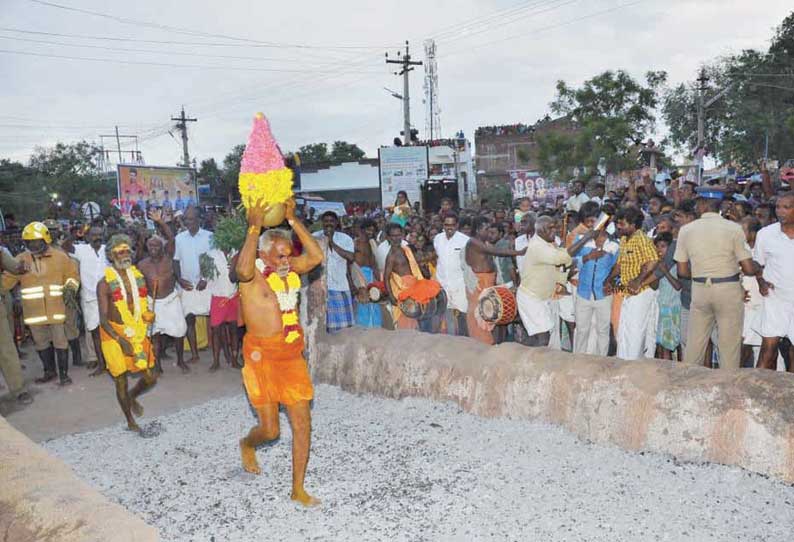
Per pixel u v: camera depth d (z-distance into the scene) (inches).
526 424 213.0
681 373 190.2
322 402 261.7
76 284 338.0
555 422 208.4
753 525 148.6
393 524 158.2
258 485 186.7
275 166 172.9
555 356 218.8
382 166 1159.6
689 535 145.6
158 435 237.9
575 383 204.8
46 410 290.0
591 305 287.4
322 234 328.2
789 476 164.2
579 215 302.5
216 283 339.0
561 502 162.9
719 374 183.5
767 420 168.6
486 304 296.0
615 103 1067.3
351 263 347.9
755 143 1696.6
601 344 289.7
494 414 223.6
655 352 303.0
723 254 234.1
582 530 149.7
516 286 377.7
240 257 170.1
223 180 1948.8
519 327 355.9
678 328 283.9
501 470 183.2
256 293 176.4
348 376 271.9
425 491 174.2
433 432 216.5
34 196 1414.9
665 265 270.5
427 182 955.3
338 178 1596.9
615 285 281.9
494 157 1849.2
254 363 177.8
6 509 135.3
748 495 161.2
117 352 241.6
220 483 189.6
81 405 294.7
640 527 149.7
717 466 174.4
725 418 175.2
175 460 210.2
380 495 174.2
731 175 1056.8
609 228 326.3
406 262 324.2
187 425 247.8
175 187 989.8
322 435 223.1
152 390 309.7
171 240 348.2
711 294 237.0
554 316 310.5
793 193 227.3
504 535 149.7
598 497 164.4
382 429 224.7
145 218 805.9
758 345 275.1
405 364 252.4
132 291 242.5
